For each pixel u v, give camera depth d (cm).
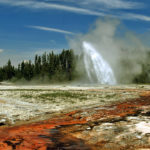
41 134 1282
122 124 1480
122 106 2461
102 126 1449
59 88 6069
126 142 1105
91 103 2806
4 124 1559
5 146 1061
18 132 1328
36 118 1825
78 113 2038
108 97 3478
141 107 2331
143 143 1079
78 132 1322
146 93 4247
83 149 1022
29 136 1238
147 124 1438
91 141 1139
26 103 2667
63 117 1862
